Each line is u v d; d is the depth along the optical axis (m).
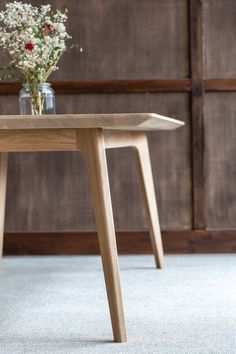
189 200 3.13
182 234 3.12
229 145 3.10
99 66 3.10
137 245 3.13
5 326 1.80
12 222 3.15
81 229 3.15
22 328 1.78
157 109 3.10
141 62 3.10
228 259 2.96
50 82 3.07
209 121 3.10
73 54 3.10
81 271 2.71
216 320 1.83
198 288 2.30
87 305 2.06
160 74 3.10
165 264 2.85
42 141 1.71
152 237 2.73
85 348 1.57
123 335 1.63
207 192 3.12
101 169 1.67
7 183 3.14
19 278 2.55
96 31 3.10
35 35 2.30
